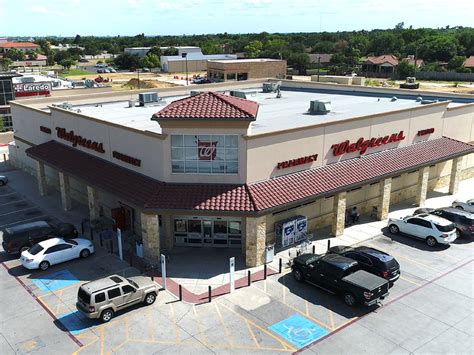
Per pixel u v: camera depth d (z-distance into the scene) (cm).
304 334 2081
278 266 2722
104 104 4666
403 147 3600
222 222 2919
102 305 2144
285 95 5147
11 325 2170
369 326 2138
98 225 3253
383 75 15438
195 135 2644
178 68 17138
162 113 2631
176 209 2581
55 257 2722
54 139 3991
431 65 15925
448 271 2672
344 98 4847
